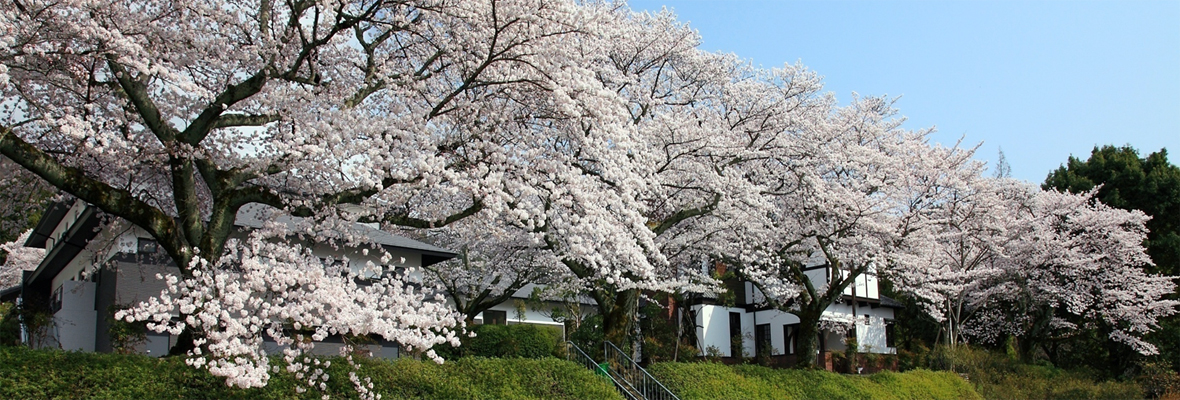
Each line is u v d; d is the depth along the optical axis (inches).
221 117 385.1
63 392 346.6
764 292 823.7
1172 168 1366.9
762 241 722.8
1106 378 1147.3
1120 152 1441.9
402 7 410.6
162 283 600.7
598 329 731.4
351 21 387.2
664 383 622.5
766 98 698.2
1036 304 1162.6
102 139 321.4
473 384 488.7
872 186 778.8
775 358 1062.4
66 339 635.5
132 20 367.9
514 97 446.3
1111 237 1109.1
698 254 732.7
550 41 402.0
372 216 413.7
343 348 391.2
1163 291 1098.1
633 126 470.9
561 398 512.7
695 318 1091.3
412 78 423.5
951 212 879.1
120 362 375.2
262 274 339.3
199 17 405.1
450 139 419.5
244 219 581.0
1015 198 1112.8
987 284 1141.7
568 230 409.4
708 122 663.1
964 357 967.6
